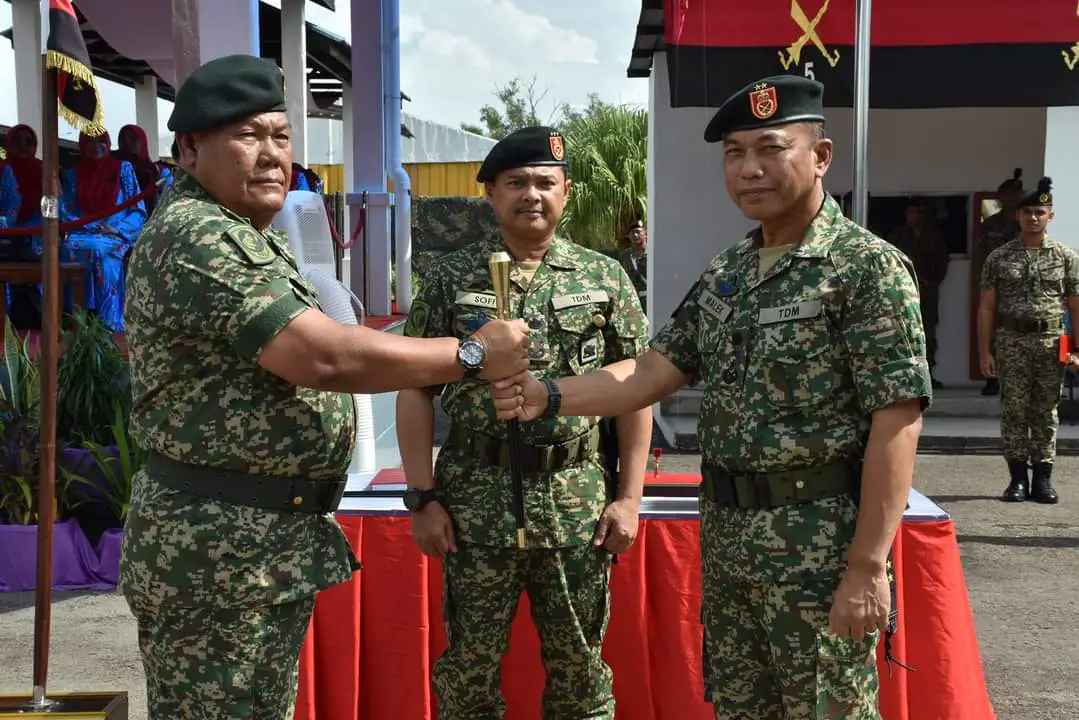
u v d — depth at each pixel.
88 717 2.46
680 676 2.85
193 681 1.89
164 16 9.75
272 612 1.93
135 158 8.51
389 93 10.37
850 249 1.99
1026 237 6.16
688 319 2.29
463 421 2.46
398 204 10.42
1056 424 6.19
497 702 2.57
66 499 4.73
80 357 4.91
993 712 3.13
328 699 2.83
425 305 2.55
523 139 2.45
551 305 2.48
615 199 14.38
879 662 2.74
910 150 9.11
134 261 1.91
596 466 2.52
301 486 1.95
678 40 5.85
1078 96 6.14
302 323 1.81
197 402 1.88
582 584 2.47
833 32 5.88
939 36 6.12
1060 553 5.14
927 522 2.77
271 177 1.95
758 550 2.04
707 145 8.75
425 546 2.48
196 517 1.88
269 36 11.48
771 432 2.02
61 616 4.22
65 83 2.61
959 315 9.31
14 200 7.41
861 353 1.94
